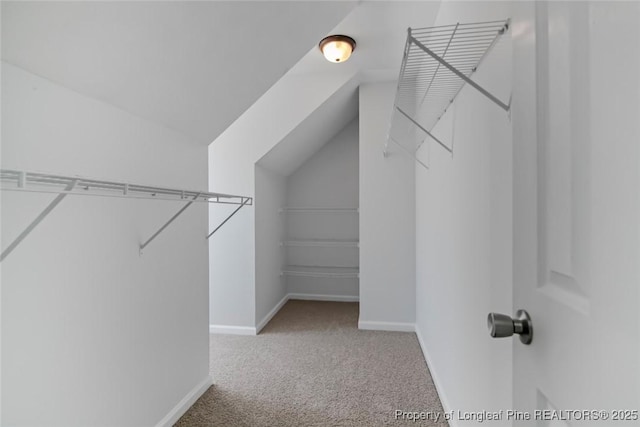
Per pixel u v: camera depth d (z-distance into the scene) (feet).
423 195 8.43
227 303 9.78
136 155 4.62
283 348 8.62
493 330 1.97
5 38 2.75
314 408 5.96
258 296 9.96
